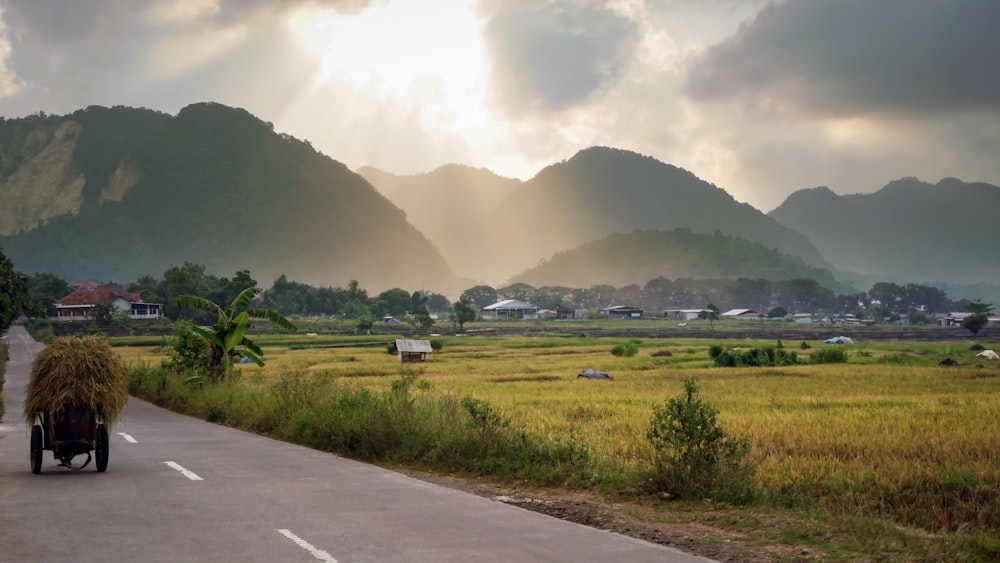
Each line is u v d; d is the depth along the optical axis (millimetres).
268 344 122438
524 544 8633
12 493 11922
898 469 14320
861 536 9297
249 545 8523
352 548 8406
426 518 10000
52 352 14297
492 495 12242
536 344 121438
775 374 56969
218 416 25969
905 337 166125
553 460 13969
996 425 21766
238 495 11664
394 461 15766
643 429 21312
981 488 12688
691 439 12031
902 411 26516
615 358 84938
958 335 178500
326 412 18906
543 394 38438
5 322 63469
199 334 33500
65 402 14008
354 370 64688
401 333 176250
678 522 10203
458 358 87625
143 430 22656
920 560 8320
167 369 38344
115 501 11180
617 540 8875
